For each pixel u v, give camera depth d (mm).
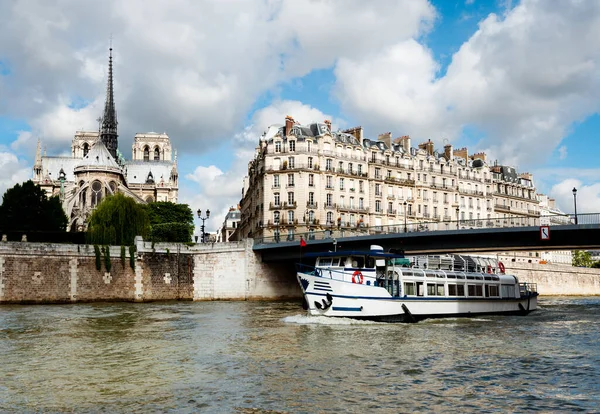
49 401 17156
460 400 17219
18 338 30953
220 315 46375
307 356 24656
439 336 31438
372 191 96375
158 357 24562
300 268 43125
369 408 16297
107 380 19922
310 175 89938
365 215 95125
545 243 53281
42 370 21750
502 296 47062
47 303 61875
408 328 35312
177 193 181625
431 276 41969
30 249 61656
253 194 105000
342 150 93750
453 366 22391
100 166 128375
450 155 112125
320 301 39281
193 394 17891
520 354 25328
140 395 17797
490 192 118688
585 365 22688
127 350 26562
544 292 99250
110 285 66000
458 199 110062
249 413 15820
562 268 103875
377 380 19781
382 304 38562
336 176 92188
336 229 89875
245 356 24719
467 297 43688
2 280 59906
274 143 91250
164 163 192500
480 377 20359
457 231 56438
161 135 199625
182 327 36500
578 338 30797
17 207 78375
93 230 69438
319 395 17688
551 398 17547
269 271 74688
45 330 34844
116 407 16469
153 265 68875
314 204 89312
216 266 72312
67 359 24172
